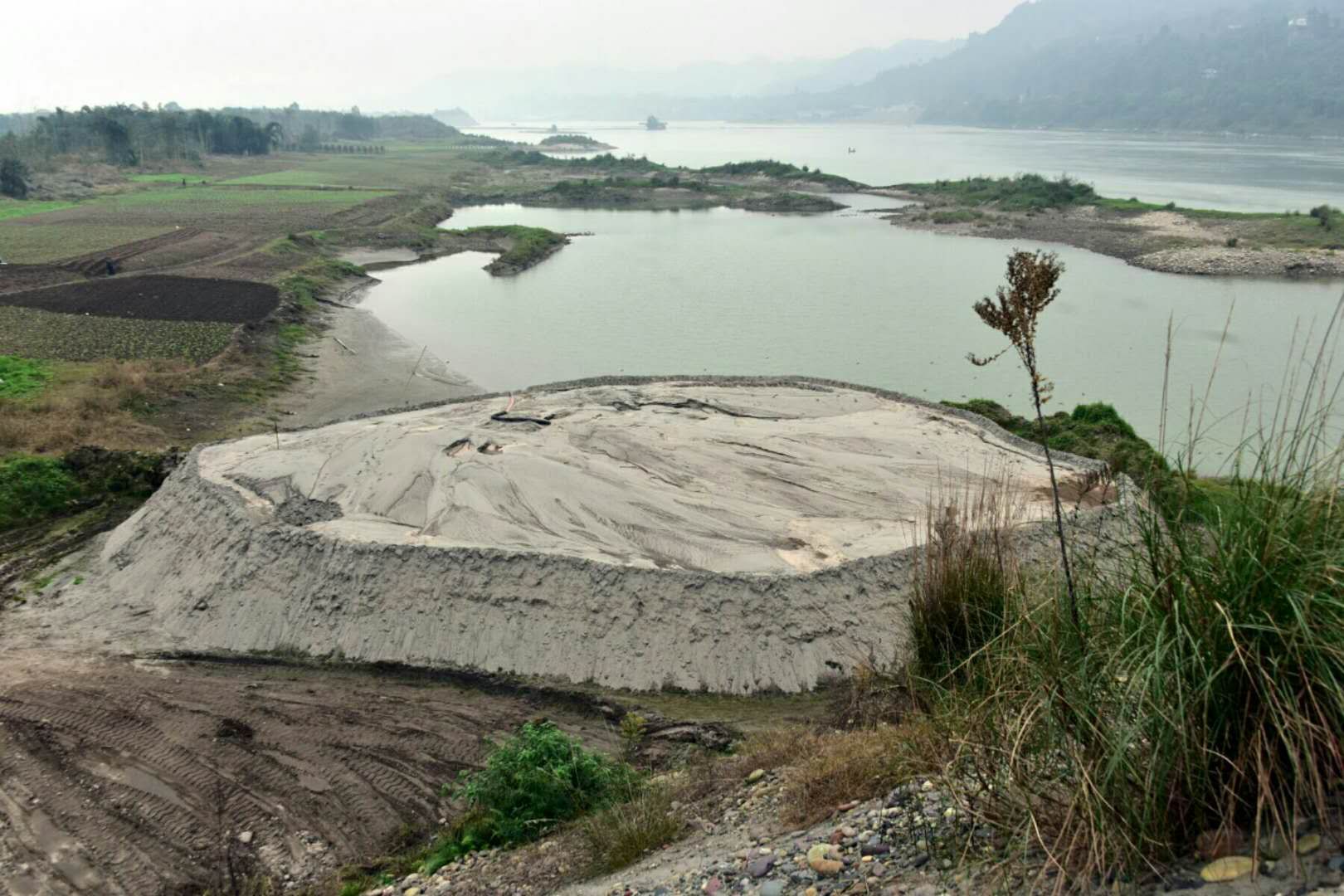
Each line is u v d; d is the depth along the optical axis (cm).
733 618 1593
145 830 1234
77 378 3409
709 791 1036
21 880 1147
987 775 641
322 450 2166
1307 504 545
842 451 2158
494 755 1208
